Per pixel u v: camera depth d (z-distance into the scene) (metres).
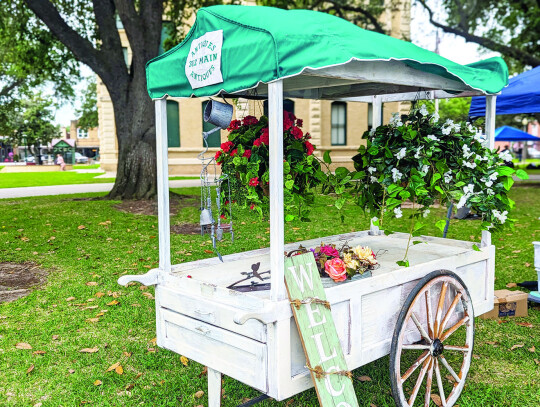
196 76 2.70
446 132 3.33
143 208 10.85
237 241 7.71
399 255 3.56
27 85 25.02
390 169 3.17
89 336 4.24
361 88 4.12
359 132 21.86
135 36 11.84
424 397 3.16
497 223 3.43
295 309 2.30
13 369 3.68
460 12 16.11
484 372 3.54
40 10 11.36
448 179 3.24
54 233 8.30
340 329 2.57
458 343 3.98
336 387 2.35
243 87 2.39
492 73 3.45
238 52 2.39
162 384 3.43
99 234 8.25
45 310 4.87
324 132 21.44
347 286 2.56
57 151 57.16
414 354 3.84
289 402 3.14
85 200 12.04
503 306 4.54
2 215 10.01
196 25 2.72
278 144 2.30
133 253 7.00
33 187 17.39
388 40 2.74
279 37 2.18
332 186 3.28
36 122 47.12
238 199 3.06
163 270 3.09
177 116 21.45
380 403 3.13
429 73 3.14
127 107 12.21
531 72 5.54
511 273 5.93
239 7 2.59
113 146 23.98
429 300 2.94
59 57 14.95
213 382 2.68
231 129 3.23
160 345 2.96
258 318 2.18
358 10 15.42
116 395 3.31
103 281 5.74
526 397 3.19
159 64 2.99
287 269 2.37
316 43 2.29
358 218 9.75
